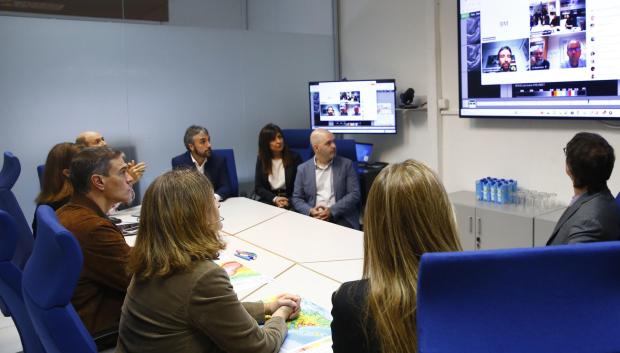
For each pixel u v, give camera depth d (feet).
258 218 10.20
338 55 18.01
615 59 10.22
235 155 16.06
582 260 2.45
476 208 11.86
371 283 3.35
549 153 11.89
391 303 3.18
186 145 12.81
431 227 3.28
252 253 7.76
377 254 3.37
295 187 12.32
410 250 3.29
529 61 11.63
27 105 12.57
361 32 17.01
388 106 15.24
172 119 14.74
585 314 2.52
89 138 11.21
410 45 15.24
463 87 13.12
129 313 4.29
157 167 14.56
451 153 14.29
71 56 13.02
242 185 16.30
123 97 13.88
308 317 5.40
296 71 17.12
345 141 12.80
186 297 4.09
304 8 18.39
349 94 15.81
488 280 2.46
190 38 14.87
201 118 15.29
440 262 2.42
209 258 4.32
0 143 12.34
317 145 11.82
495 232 11.51
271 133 13.70
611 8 10.16
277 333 4.78
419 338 2.52
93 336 5.58
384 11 16.01
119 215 10.73
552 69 11.26
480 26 12.48
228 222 9.92
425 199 3.28
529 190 12.39
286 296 5.52
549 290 2.48
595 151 6.61
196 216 4.23
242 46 15.88
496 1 12.07
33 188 12.75
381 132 15.53
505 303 2.49
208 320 4.10
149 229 4.23
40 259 3.73
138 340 4.20
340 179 11.94
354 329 3.33
